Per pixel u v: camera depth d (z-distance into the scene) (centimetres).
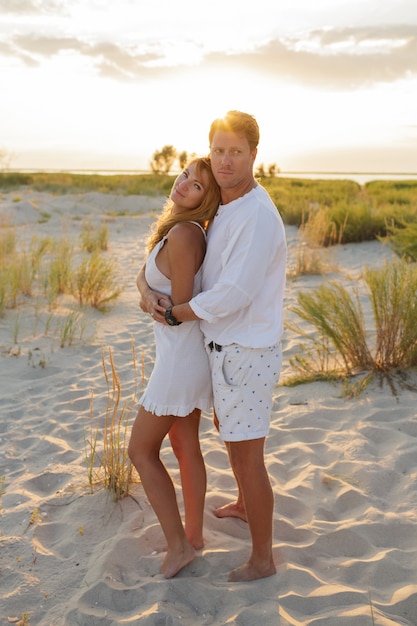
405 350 496
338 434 405
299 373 521
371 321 648
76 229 1476
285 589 259
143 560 283
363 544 295
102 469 365
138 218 1680
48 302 743
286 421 433
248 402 255
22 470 370
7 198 1966
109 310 755
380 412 431
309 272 918
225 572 276
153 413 270
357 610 245
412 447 381
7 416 448
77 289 792
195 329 266
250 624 239
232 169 243
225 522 314
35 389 505
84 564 280
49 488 353
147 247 284
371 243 1116
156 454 278
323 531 303
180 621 241
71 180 2875
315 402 460
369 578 269
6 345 605
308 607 251
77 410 462
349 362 527
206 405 275
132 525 307
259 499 261
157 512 273
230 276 243
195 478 289
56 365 561
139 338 650
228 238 250
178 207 266
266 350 255
